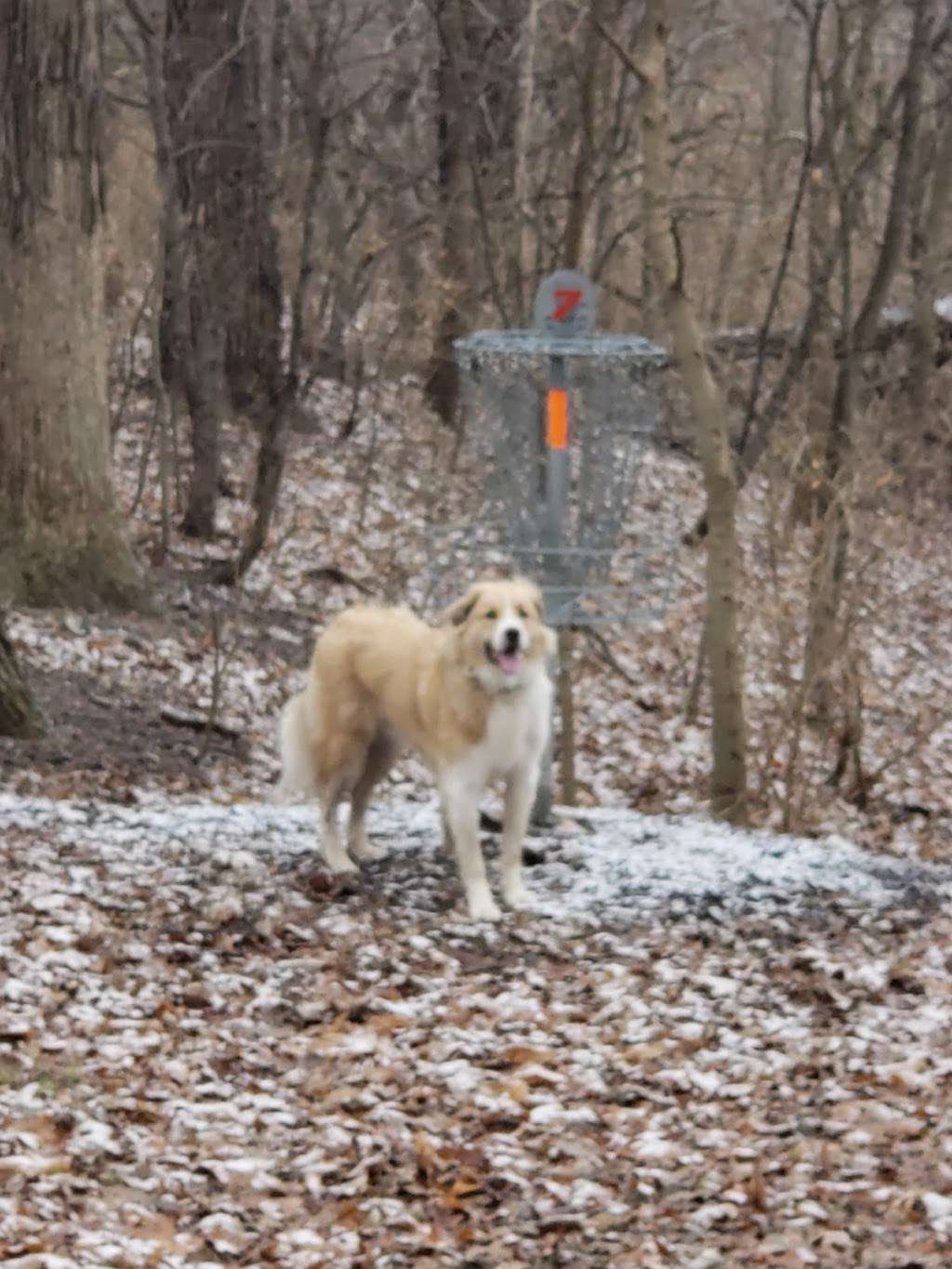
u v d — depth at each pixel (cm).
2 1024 848
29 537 1253
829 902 941
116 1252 774
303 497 1599
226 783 1126
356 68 2006
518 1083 844
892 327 1756
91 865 945
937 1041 860
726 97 1972
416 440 1783
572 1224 793
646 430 1012
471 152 1466
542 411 1010
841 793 1280
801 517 1464
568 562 1009
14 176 1227
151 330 1522
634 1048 859
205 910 920
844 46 1347
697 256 2011
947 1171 804
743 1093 839
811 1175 807
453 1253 785
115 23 1677
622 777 1280
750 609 1357
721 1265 780
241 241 1655
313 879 946
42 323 1243
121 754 1125
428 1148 816
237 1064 849
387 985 888
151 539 1435
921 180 1983
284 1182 807
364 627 962
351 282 1895
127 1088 834
